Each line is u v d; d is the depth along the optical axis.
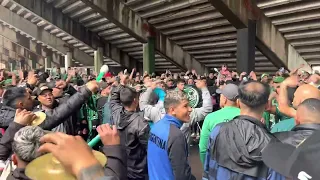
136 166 3.56
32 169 1.09
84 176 0.91
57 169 1.04
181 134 2.97
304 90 2.64
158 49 20.48
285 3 13.54
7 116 3.25
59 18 23.98
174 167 2.90
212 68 21.67
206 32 18.06
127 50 25.56
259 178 2.31
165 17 18.55
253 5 14.48
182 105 3.07
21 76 9.77
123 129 3.59
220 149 2.51
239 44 14.61
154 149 3.04
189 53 21.48
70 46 30.83
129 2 18.78
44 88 3.74
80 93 3.26
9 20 28.78
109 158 1.59
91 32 25.25
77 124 4.35
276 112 3.95
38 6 23.06
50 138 0.98
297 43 15.77
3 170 2.36
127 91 3.70
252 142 2.35
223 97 3.52
